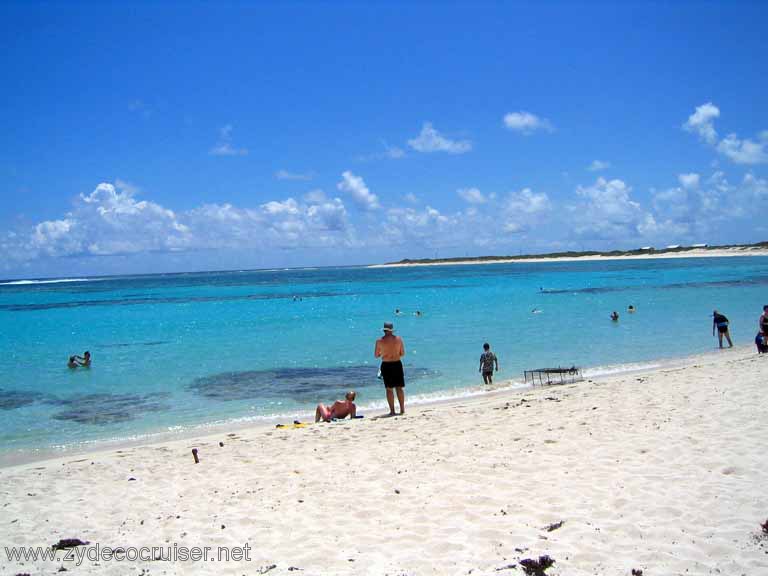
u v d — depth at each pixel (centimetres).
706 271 9181
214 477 839
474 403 1377
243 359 2283
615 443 847
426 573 487
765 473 670
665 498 615
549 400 1274
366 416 1346
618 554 500
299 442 1038
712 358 1969
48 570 543
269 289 8619
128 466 938
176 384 1844
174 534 620
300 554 545
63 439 1263
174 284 12250
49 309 5341
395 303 4934
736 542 506
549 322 3177
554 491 663
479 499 656
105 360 2328
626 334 2652
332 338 2827
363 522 616
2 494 806
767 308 1831
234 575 511
